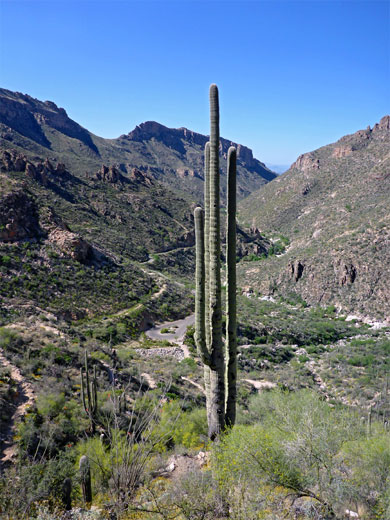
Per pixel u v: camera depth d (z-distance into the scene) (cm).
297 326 5856
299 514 554
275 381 3150
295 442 606
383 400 2545
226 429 695
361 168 14350
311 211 13662
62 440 1284
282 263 9194
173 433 1053
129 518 566
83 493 717
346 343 5406
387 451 594
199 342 705
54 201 8819
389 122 15962
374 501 561
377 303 6850
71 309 4209
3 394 1469
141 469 638
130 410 1505
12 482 649
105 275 5525
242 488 545
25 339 2222
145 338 4347
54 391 1593
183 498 559
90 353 2431
